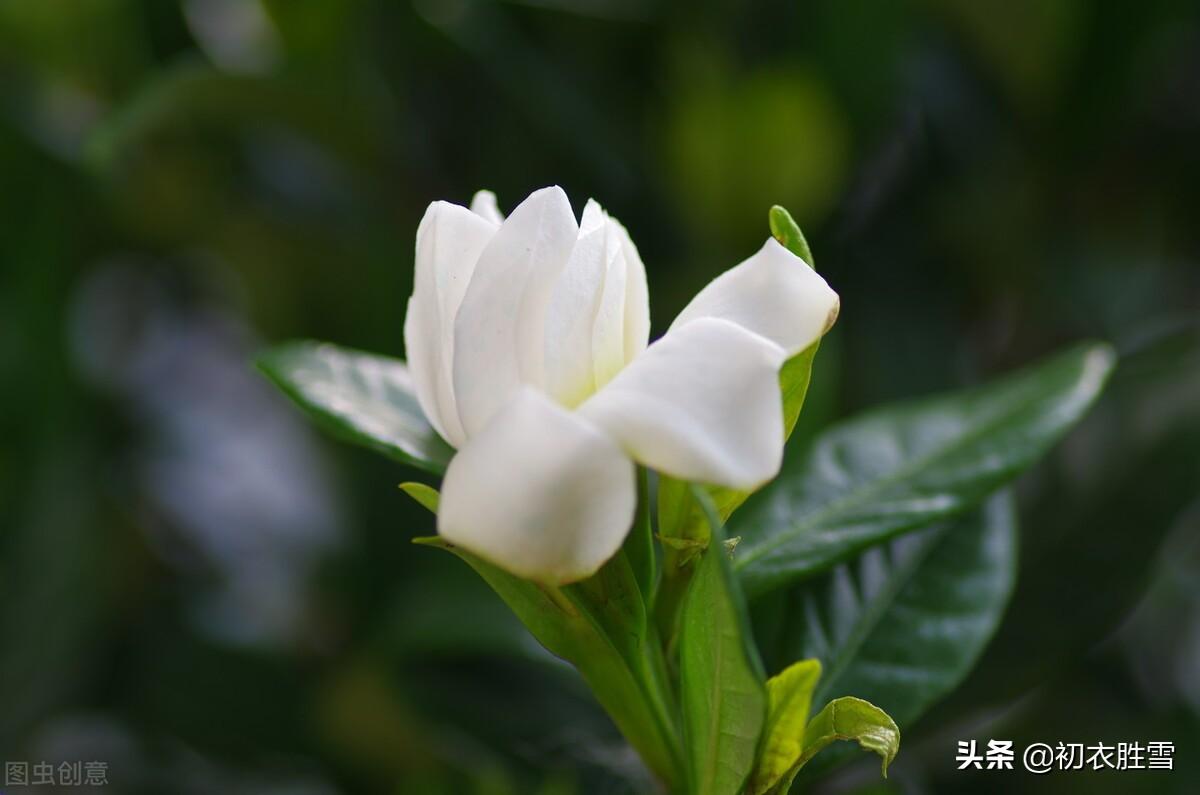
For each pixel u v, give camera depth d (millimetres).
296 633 851
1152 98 820
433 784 581
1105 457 668
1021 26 761
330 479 871
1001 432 502
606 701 448
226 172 838
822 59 693
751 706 414
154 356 1061
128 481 944
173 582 925
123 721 814
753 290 424
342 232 829
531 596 439
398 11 751
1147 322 814
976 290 809
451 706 564
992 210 783
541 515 404
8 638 802
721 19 727
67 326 854
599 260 420
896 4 681
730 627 413
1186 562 815
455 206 430
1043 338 810
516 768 553
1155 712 730
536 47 764
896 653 495
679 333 413
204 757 796
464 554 438
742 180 700
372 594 755
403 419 490
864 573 506
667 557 450
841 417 714
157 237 902
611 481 404
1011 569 506
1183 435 623
